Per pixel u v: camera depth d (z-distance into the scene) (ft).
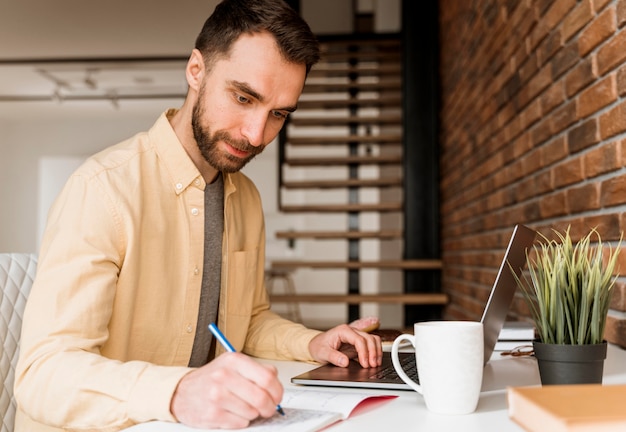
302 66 3.71
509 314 8.36
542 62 6.68
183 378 2.88
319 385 3.46
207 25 3.87
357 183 17.65
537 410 2.06
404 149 15.53
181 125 4.19
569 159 5.92
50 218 3.78
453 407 2.85
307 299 14.12
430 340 2.85
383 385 3.33
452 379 2.83
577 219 5.71
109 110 30.01
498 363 4.09
